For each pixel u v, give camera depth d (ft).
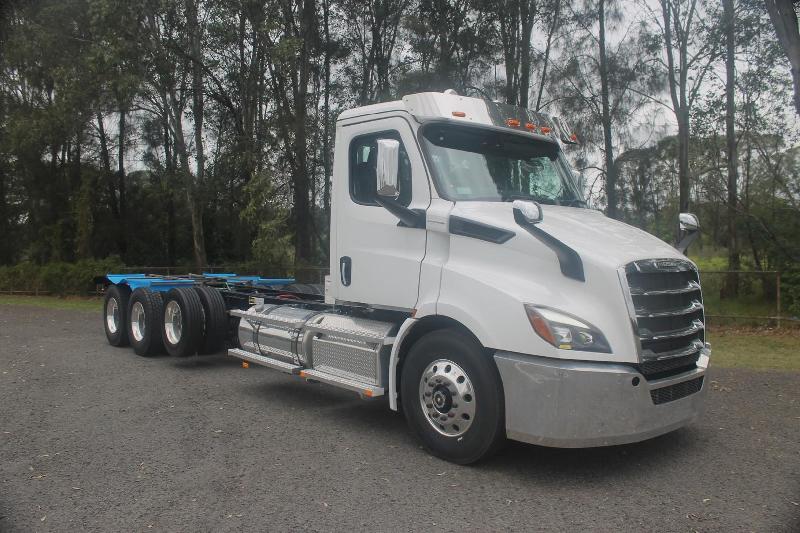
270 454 17.34
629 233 17.35
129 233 117.39
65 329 44.86
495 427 15.49
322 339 20.66
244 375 28.17
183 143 75.92
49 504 13.93
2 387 25.39
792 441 18.67
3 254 119.03
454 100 18.65
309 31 67.21
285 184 66.59
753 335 44.68
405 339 17.85
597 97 68.28
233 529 12.73
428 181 17.88
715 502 14.15
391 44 74.28
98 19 61.67
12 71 86.89
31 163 104.06
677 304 16.26
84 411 21.71
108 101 69.92
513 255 16.01
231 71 67.87
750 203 61.52
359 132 19.85
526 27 66.13
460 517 13.33
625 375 14.49
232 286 31.42
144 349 31.76
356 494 14.52
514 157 19.76
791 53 39.09
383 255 18.72
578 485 15.15
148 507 13.78
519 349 14.90
